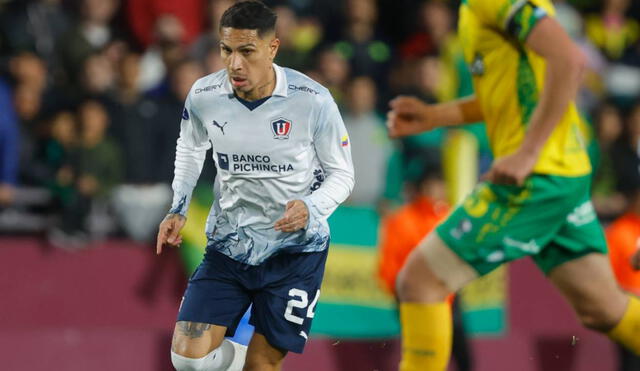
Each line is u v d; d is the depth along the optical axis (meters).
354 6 31.81
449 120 18.00
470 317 27.72
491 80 15.81
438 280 16.03
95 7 30.33
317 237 15.52
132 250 25.67
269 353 15.77
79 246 25.33
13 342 24.72
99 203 25.61
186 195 15.45
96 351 25.17
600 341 28.94
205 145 15.58
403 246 25.75
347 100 27.97
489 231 15.71
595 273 16.23
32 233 25.12
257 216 15.28
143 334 25.55
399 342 26.77
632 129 30.48
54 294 25.11
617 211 29.67
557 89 14.74
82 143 25.78
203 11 32.09
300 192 15.10
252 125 14.79
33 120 26.55
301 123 14.75
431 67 29.81
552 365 28.62
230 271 15.56
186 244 25.59
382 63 31.66
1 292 24.80
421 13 31.89
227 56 14.35
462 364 26.03
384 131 27.72
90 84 26.95
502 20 15.20
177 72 27.34
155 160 26.48
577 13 35.53
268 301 15.55
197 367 15.35
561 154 15.68
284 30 30.16
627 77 34.72
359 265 26.47
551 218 15.72
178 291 25.78
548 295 28.75
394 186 27.42
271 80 14.71
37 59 27.16
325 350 26.36
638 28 36.59
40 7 29.77
